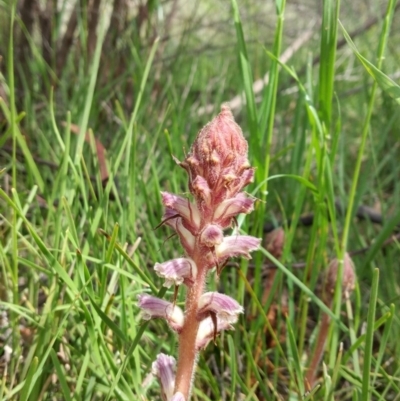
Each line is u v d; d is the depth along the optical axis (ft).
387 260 1.38
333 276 1.08
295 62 2.67
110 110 2.04
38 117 1.99
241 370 1.13
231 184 0.71
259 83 2.45
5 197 0.90
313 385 1.07
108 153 1.66
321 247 1.14
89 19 2.14
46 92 2.07
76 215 1.16
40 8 2.16
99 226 1.26
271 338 1.22
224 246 0.73
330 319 1.10
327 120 1.08
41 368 0.83
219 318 0.78
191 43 2.98
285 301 1.30
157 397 1.05
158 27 2.31
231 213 0.71
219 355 1.15
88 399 0.89
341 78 2.65
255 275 1.21
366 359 0.77
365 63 0.94
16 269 0.97
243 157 0.71
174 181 1.39
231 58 2.86
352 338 1.01
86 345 0.97
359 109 2.39
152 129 1.96
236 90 2.52
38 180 1.17
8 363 1.01
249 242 0.73
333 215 1.06
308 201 1.72
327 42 1.03
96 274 1.09
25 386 0.77
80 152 1.14
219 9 3.17
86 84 1.86
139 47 2.15
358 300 1.10
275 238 1.26
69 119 1.09
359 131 2.34
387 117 1.86
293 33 3.05
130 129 1.15
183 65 2.53
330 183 1.07
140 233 1.39
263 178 1.15
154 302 0.75
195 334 0.75
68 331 1.06
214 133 0.70
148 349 1.07
